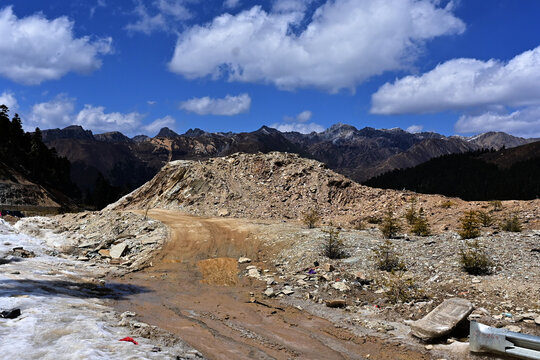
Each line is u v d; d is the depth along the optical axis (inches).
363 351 382.0
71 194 5290.4
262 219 1318.9
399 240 850.8
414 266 661.9
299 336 421.7
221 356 353.4
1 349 286.7
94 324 370.0
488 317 440.1
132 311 477.7
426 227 1031.6
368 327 448.8
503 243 698.2
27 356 280.5
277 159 1764.3
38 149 4480.8
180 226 1094.4
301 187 1590.8
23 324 346.6
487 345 345.7
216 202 1485.0
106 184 4564.5
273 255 826.8
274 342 400.5
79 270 708.7
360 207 1469.0
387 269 665.0
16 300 424.5
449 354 362.9
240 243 932.0
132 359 288.7
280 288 625.9
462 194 7529.5
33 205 3408.0
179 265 789.2
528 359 323.9
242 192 1561.3
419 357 363.9
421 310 478.9
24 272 608.7
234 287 642.2
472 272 593.3
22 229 1160.2
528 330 401.1
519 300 479.2
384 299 551.5
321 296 573.3
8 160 3991.1
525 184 6884.8
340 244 808.9
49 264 729.0
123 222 1147.3
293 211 1435.8
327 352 378.3
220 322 459.2
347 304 538.3
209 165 1755.7
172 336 384.8
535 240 694.5
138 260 821.9
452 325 398.3
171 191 1622.8
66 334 333.7
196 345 375.6
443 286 561.9
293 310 521.0
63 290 531.5
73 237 1076.5
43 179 4414.4
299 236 902.4
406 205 1395.2
